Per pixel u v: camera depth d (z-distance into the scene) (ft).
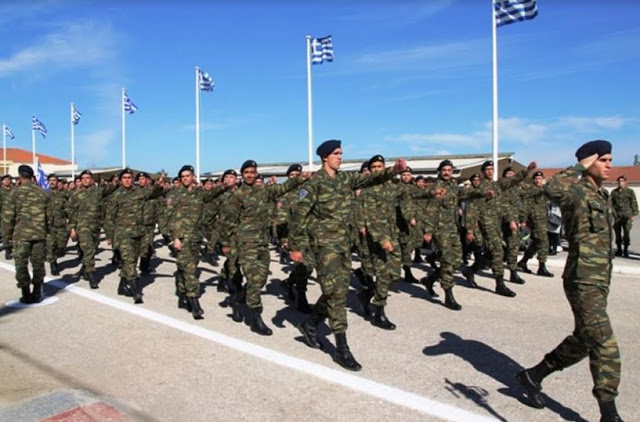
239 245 19.48
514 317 21.61
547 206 31.48
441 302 24.48
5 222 23.89
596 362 11.43
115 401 13.28
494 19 41.86
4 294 26.63
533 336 18.78
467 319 21.27
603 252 11.75
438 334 19.04
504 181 26.96
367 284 22.07
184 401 13.25
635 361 16.14
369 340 18.33
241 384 14.29
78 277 31.76
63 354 17.04
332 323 15.71
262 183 23.75
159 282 30.12
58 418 12.19
